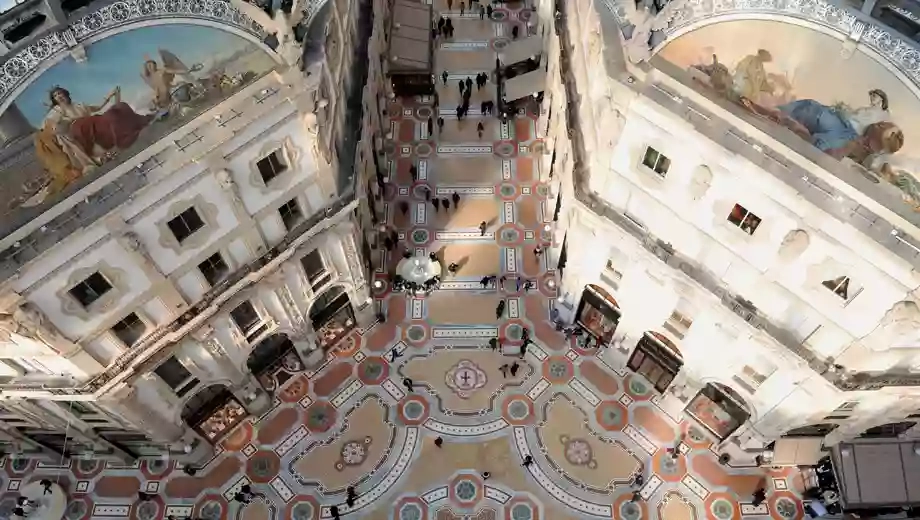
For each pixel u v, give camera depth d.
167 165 25.06
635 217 32.44
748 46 26.17
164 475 38.06
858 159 23.81
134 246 25.75
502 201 47.97
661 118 26.34
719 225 28.28
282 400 40.38
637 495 37.06
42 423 33.88
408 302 43.69
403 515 36.84
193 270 29.67
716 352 33.25
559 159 42.44
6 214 23.30
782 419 33.59
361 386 40.78
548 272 44.75
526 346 41.78
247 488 37.47
